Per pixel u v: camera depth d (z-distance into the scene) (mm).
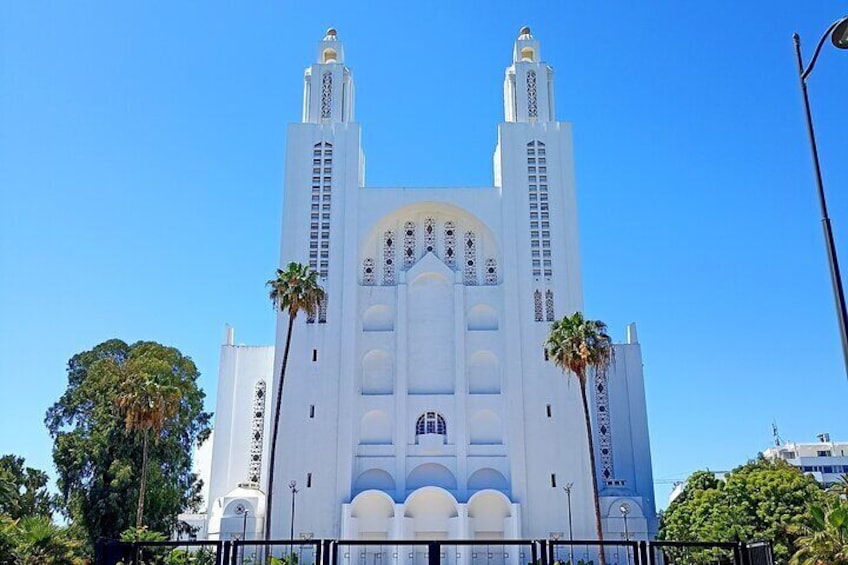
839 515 44906
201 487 82812
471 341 75812
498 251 78625
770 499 69250
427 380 75250
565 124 80250
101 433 67312
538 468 70812
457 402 73562
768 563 21453
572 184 78562
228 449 77375
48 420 74000
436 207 79625
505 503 69938
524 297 75438
